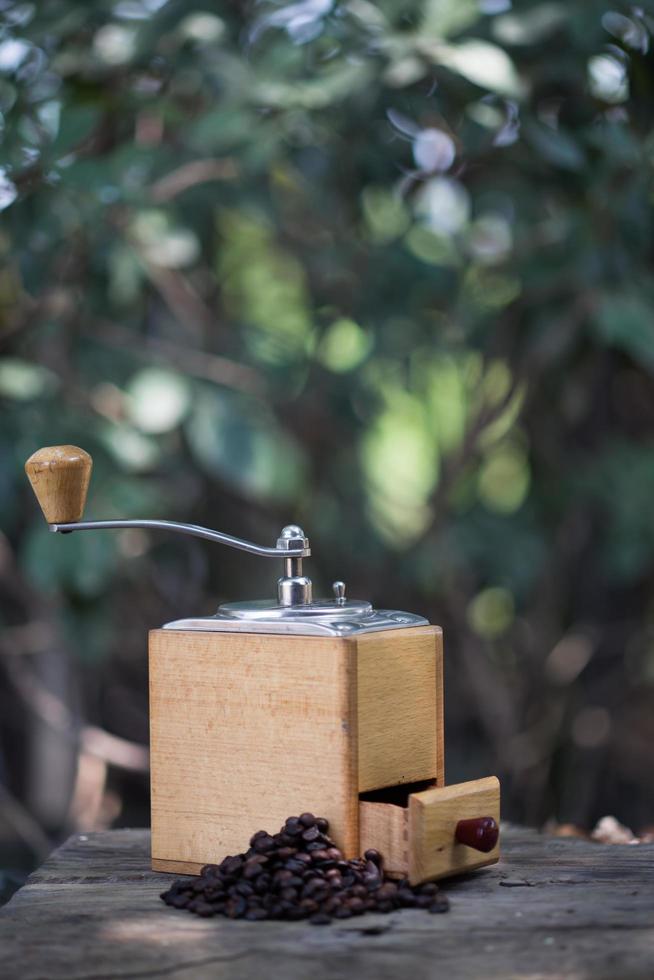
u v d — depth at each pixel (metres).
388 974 1.18
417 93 2.56
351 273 3.13
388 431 3.92
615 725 3.92
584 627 3.84
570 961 1.21
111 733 3.94
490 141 2.59
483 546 3.52
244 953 1.24
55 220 2.59
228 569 3.69
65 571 2.50
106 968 1.21
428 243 3.00
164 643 1.54
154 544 3.37
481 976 1.17
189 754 1.53
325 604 1.53
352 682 1.41
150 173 2.63
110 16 2.49
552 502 3.59
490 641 3.93
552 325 2.88
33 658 3.72
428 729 1.52
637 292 2.55
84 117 2.29
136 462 2.65
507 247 2.92
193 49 2.52
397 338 3.05
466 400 3.39
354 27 2.38
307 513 3.60
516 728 3.74
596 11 2.32
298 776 1.45
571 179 2.58
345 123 2.56
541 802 3.78
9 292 3.04
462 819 1.44
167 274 3.23
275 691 1.46
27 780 4.00
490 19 2.40
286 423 3.43
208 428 2.65
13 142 2.38
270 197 2.97
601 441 3.64
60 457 1.53
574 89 2.56
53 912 1.39
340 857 1.41
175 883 1.46
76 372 2.93
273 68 2.39
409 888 1.40
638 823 3.95
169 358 3.19
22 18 2.49
